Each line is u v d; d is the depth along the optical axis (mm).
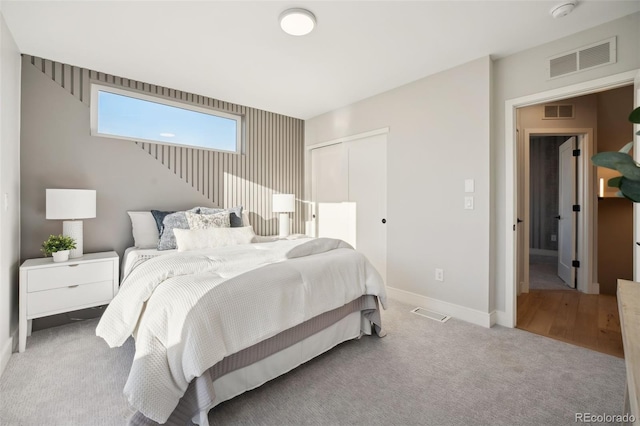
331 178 4191
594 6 1974
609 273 3611
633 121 718
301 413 1542
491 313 2645
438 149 2945
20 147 2514
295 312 1766
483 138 2633
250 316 1550
